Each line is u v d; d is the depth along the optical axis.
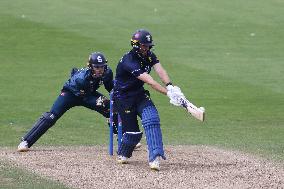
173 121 53.09
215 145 44.47
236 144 44.88
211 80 67.06
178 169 37.28
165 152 41.78
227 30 89.06
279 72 70.62
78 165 37.97
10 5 97.44
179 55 77.19
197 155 40.94
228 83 66.06
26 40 82.81
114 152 41.75
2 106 56.69
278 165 38.50
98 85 41.69
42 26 88.19
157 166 36.72
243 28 90.19
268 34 87.69
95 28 88.12
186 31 88.06
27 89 63.06
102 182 34.44
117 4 100.19
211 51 79.31
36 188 33.25
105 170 36.91
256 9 99.81
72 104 42.22
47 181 34.53
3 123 51.16
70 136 47.31
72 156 40.34
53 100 59.28
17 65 72.62
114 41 82.38
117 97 38.31
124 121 38.28
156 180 34.91
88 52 78.12
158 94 62.69
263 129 50.50
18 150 41.53
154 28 88.94
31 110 55.56
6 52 77.94
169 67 71.94
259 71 71.00
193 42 83.19
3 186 33.53
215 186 33.88
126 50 78.44
